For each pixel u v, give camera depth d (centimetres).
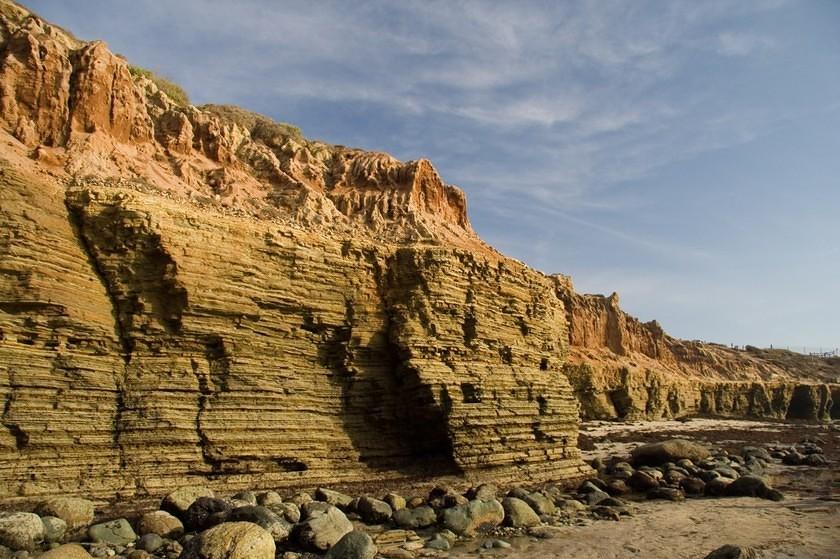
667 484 2609
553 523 1845
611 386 6656
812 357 13562
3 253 1695
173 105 2906
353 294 2378
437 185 3394
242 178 2788
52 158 2053
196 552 1127
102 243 1936
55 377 1733
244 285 2094
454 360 2456
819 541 1691
